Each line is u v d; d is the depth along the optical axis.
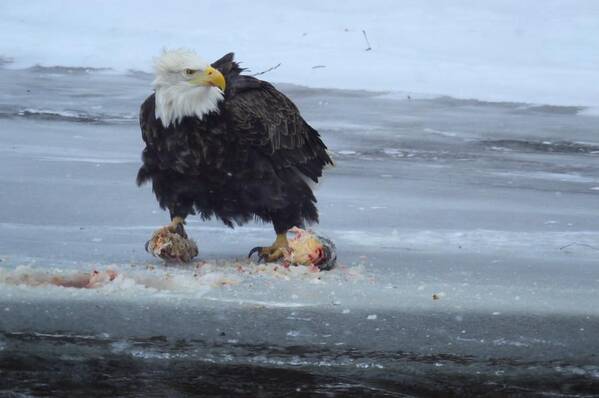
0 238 12.67
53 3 34.47
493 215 15.55
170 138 11.77
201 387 8.41
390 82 27.83
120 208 14.86
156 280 10.95
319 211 15.34
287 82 27.30
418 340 9.40
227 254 12.62
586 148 22.05
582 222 15.28
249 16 33.88
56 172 17.16
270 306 10.09
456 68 29.44
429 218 15.15
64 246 12.41
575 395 8.41
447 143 21.86
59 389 8.33
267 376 8.65
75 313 9.75
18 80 26.31
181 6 34.94
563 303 10.53
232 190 12.21
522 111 25.62
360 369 8.82
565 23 33.94
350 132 22.44
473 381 8.63
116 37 31.33
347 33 32.47
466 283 11.32
